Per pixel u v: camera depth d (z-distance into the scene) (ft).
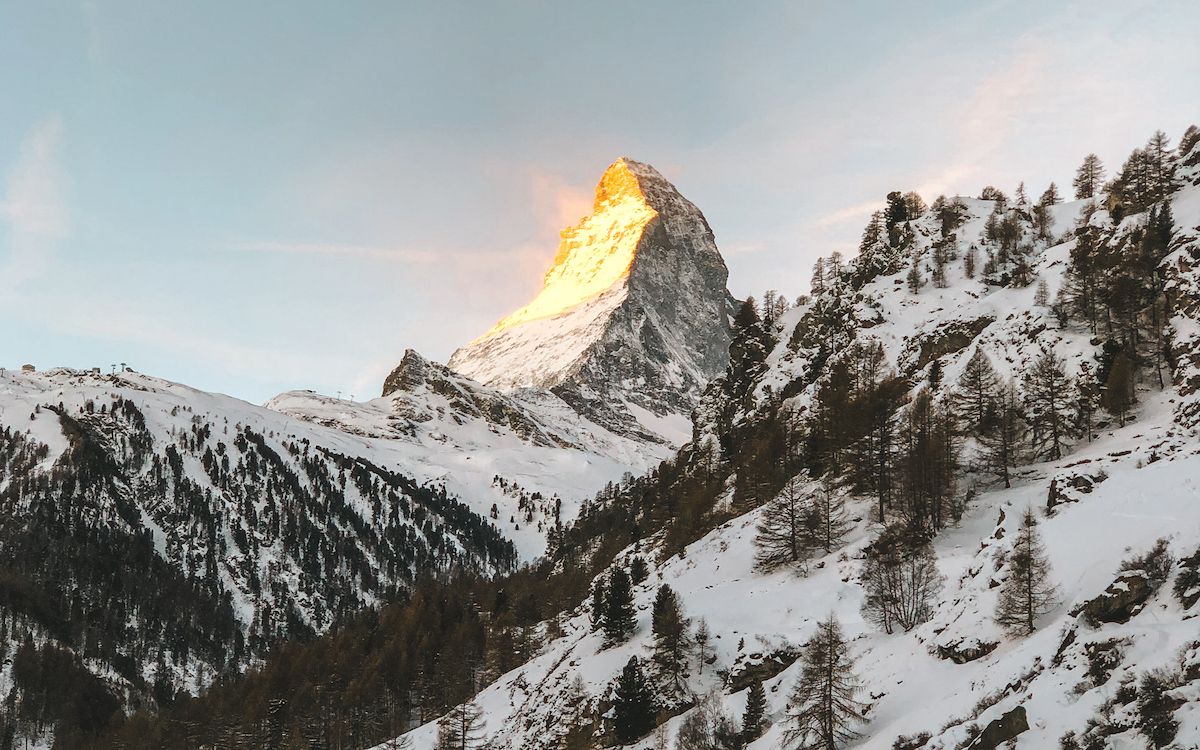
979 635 229.66
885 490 412.36
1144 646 171.63
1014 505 344.28
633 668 323.78
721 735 267.18
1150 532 215.51
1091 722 161.58
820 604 333.21
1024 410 411.95
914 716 210.79
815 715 226.79
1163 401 381.60
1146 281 431.02
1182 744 145.69
